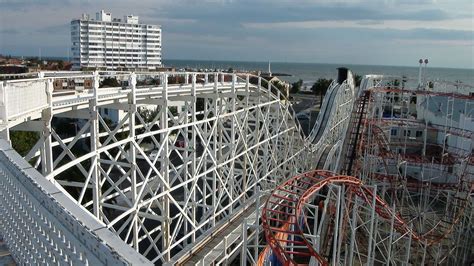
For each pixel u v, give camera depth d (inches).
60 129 1814.7
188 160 784.9
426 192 1160.8
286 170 1256.2
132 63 5241.1
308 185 880.3
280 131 1237.1
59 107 485.4
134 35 5201.8
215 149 856.3
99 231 168.1
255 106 1010.7
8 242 271.0
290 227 781.9
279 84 3058.6
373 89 1481.3
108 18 5132.9
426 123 1470.2
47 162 477.1
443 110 1728.6
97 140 551.5
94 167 548.1
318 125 1707.7
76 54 4945.9
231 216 816.3
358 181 819.4
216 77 858.8
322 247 854.5
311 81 7598.4
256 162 1051.3
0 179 275.7
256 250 651.5
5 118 356.8
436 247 974.4
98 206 561.6
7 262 255.9
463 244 979.3
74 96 547.5
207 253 663.8
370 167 1256.2
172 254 951.0
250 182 1155.9
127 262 143.2
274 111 1318.9
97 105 550.3
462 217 1015.6
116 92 597.9
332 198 943.7
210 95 884.6
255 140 1032.8
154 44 5388.8
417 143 1593.3
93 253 164.7
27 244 237.1
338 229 765.3
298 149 1315.2
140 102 689.0
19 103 390.3
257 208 675.4
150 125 698.8
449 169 1376.7
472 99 1321.4
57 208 189.6
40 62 4097.0
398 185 1211.9
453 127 1386.6
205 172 804.0
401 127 1646.2
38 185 210.5
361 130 1261.1
